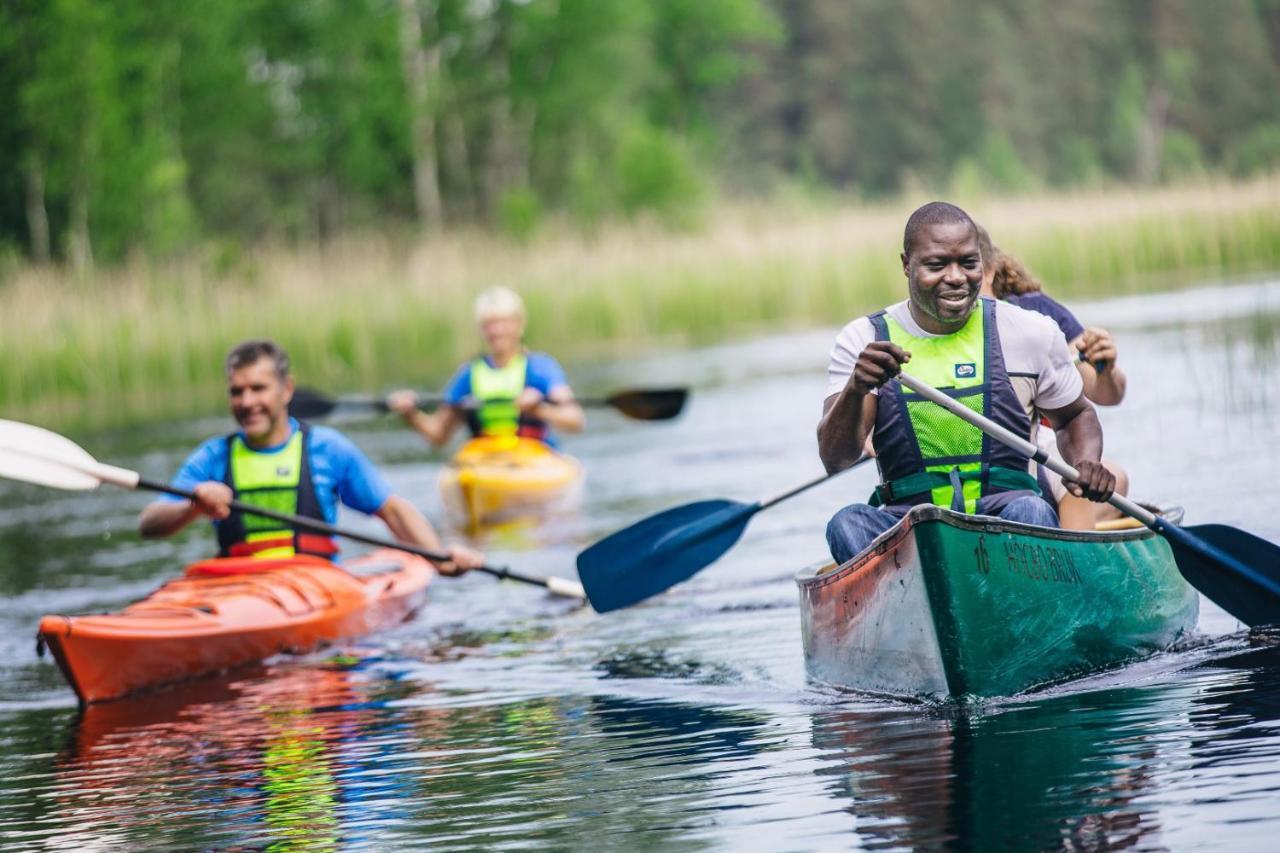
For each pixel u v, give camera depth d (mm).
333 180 100500
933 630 11633
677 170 94688
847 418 12383
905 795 9805
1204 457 21266
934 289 12523
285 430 17734
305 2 93000
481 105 100562
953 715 11633
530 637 16312
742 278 55625
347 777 11539
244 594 16531
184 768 12219
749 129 178625
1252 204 56594
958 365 12844
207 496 16734
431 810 10492
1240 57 190375
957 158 174250
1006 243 56312
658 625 16141
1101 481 12508
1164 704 11367
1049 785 9695
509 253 59281
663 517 15180
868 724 11664
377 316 51000
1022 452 12547
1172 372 29891
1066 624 12359
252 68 95250
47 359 46375
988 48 180375
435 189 95000
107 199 74375
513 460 26109
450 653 15898
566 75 100938
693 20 127812
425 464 31750
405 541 18047
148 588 20719
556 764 11398
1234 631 13945
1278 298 40875
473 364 27594
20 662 17016
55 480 16312
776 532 20703
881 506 13164
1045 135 182750
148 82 79812
